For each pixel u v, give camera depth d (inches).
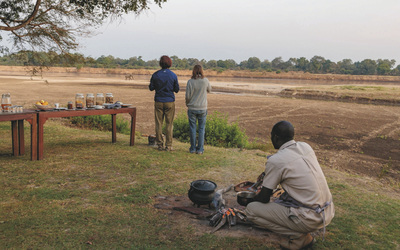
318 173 107.1
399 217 152.4
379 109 994.7
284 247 114.1
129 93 1202.6
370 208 163.3
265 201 111.3
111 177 193.2
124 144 291.1
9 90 1075.9
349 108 995.3
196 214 142.2
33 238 114.3
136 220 134.3
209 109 831.1
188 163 236.5
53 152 245.9
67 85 1544.0
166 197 164.7
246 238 122.9
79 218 133.0
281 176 107.3
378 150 452.8
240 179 204.2
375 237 128.0
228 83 2659.9
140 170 210.8
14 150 231.9
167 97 260.5
